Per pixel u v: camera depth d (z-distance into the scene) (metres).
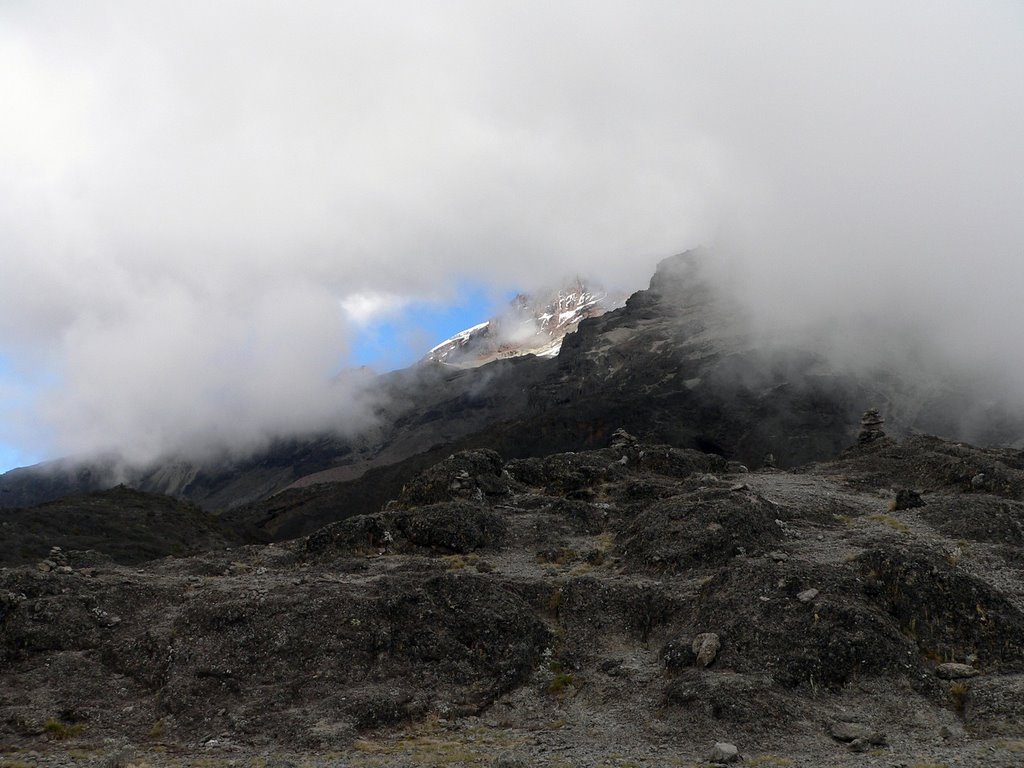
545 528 46.47
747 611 31.88
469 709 30.12
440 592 35.53
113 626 34.69
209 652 32.06
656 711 28.05
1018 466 54.00
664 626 34.25
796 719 26.30
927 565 32.56
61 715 29.09
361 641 32.72
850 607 30.77
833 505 47.22
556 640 34.41
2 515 114.44
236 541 133.12
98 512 124.50
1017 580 34.81
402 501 52.44
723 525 40.28
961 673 28.62
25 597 35.25
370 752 26.20
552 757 24.95
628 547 41.69
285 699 30.02
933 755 23.17
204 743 27.50
